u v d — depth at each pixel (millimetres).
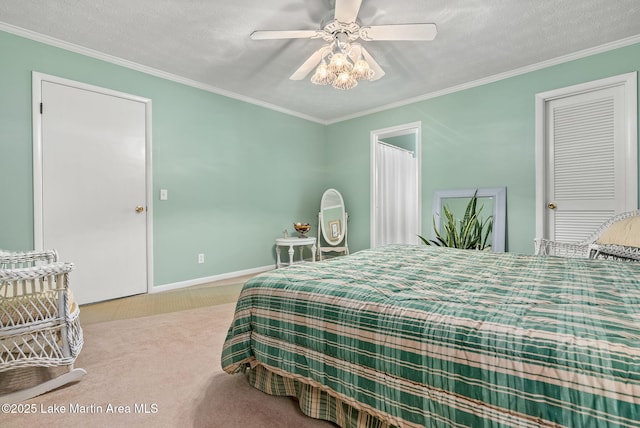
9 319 1394
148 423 1263
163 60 3027
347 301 1106
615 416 619
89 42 2695
